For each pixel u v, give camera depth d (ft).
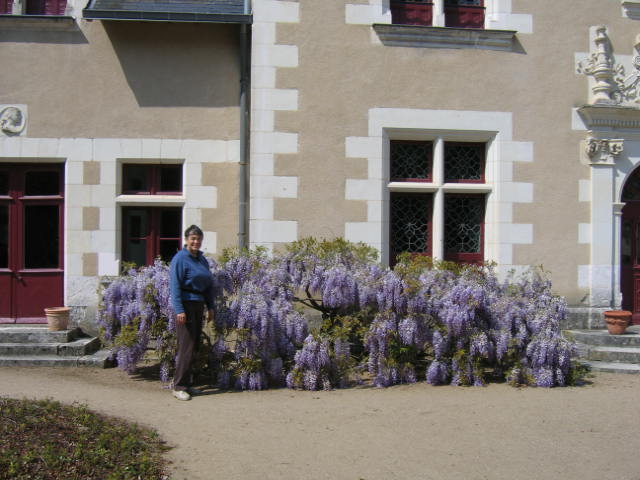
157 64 25.55
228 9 25.23
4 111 24.94
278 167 24.94
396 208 26.50
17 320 25.36
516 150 26.32
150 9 24.79
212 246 25.59
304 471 12.73
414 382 20.47
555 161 26.58
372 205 25.43
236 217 25.70
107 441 13.53
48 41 25.16
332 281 20.58
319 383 19.67
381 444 14.38
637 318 28.02
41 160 25.32
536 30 26.58
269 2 24.97
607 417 16.67
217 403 17.75
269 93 24.93
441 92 25.95
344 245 21.94
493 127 26.20
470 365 20.29
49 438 13.32
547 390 19.61
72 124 25.20
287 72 25.03
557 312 21.24
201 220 25.58
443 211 26.25
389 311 20.29
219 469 12.73
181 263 18.66
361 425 15.76
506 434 15.20
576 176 26.73
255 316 19.42
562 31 26.73
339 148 25.30
